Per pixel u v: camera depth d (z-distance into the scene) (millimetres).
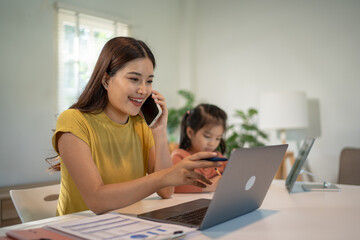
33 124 2707
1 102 2545
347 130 2941
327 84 3064
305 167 3162
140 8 3602
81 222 676
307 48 3193
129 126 1205
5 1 2580
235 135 3111
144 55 1013
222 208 707
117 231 618
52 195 1262
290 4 3316
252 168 740
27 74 2686
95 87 1078
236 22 3707
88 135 1030
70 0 2963
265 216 828
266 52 3475
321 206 952
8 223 2152
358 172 2021
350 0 2936
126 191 811
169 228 658
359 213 860
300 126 2799
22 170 2635
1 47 2553
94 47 3172
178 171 781
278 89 3377
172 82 3939
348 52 2943
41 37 2773
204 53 3975
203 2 3994
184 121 1704
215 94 3869
